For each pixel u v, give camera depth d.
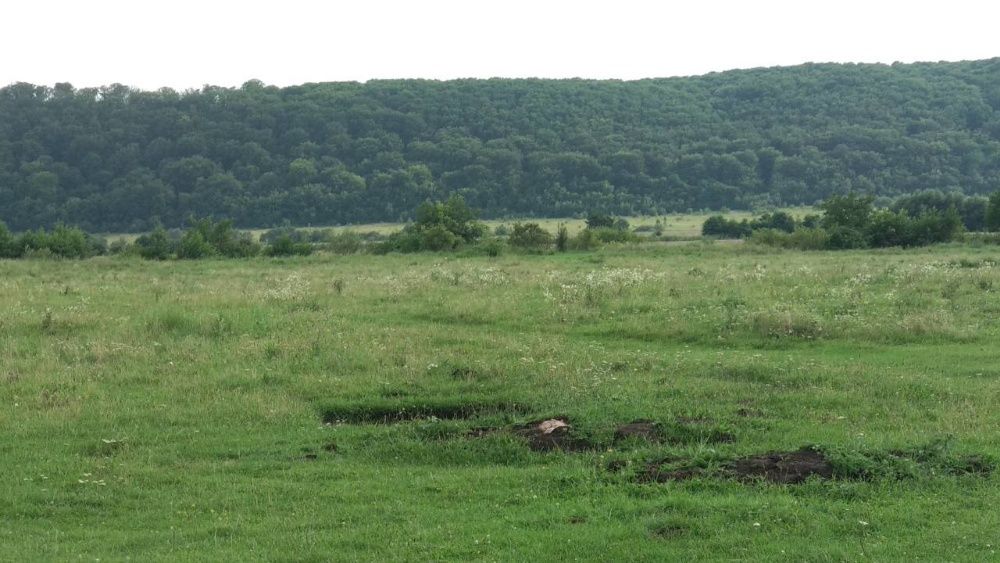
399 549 7.08
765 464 8.73
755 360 13.93
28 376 12.90
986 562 6.57
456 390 12.27
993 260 31.83
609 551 6.97
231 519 7.87
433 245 47.00
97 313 18.20
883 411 10.90
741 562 6.70
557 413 10.81
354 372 13.34
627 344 16.08
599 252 43.06
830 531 7.28
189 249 44.91
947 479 8.29
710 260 36.34
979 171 100.38
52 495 8.44
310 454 9.75
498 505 8.09
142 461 9.48
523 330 17.52
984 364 13.60
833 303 19.19
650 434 9.99
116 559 6.93
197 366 13.64
